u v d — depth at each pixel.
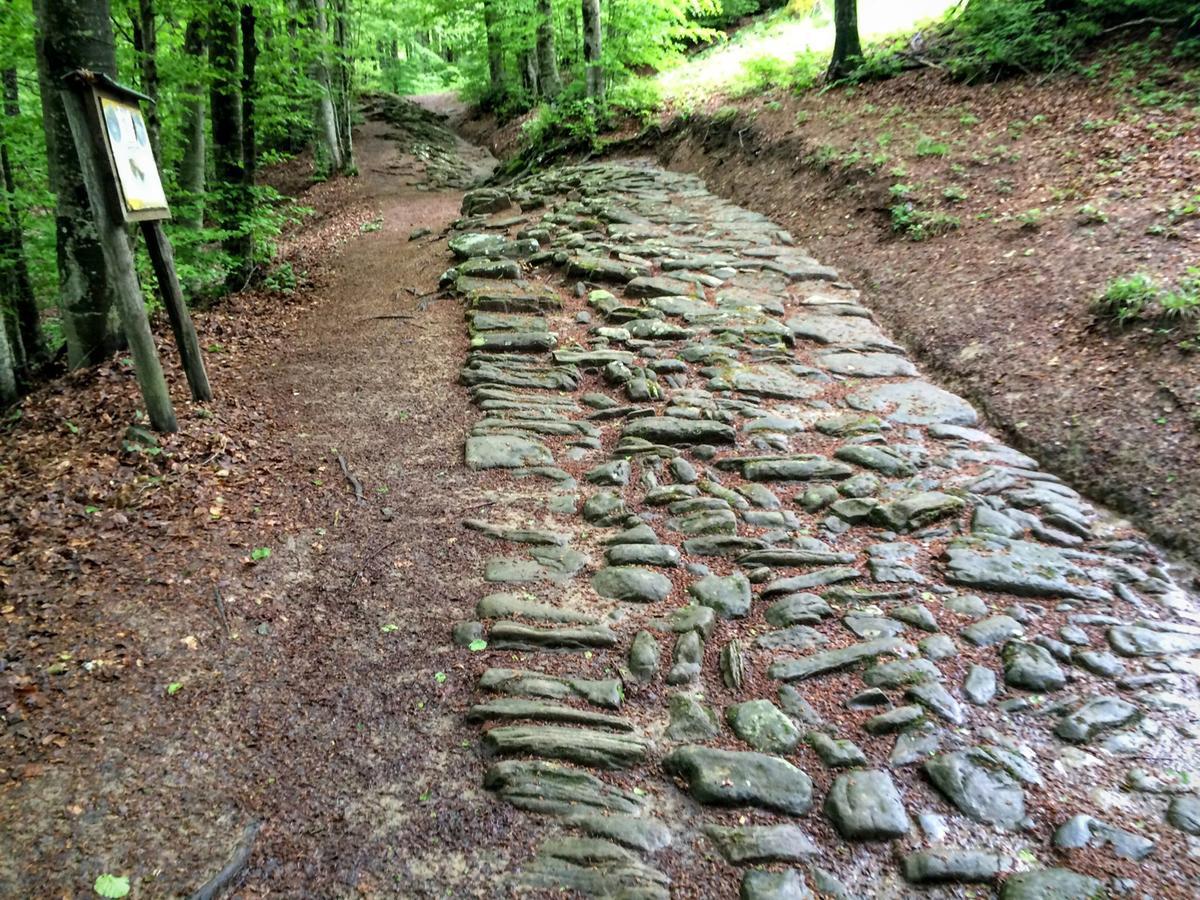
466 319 7.99
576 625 3.67
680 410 5.81
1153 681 3.22
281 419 5.96
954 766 2.81
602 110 15.59
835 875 2.46
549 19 17.72
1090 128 8.81
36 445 5.41
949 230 8.23
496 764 2.90
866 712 3.11
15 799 2.70
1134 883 2.37
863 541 4.32
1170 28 10.09
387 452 5.46
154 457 5.05
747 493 4.82
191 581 3.94
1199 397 4.89
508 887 2.43
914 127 10.44
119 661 3.37
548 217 11.25
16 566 3.92
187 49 9.45
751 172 11.77
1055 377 5.67
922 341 6.84
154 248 5.48
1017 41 10.88
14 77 10.51
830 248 9.10
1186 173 7.29
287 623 3.70
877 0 16.55
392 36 27.62
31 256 8.94
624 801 2.75
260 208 10.12
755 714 3.10
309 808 2.73
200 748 2.96
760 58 14.48
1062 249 7.03
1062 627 3.56
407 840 2.60
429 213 14.87
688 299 8.02
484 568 4.15
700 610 3.72
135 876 2.45
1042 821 2.61
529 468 5.20
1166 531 4.22
